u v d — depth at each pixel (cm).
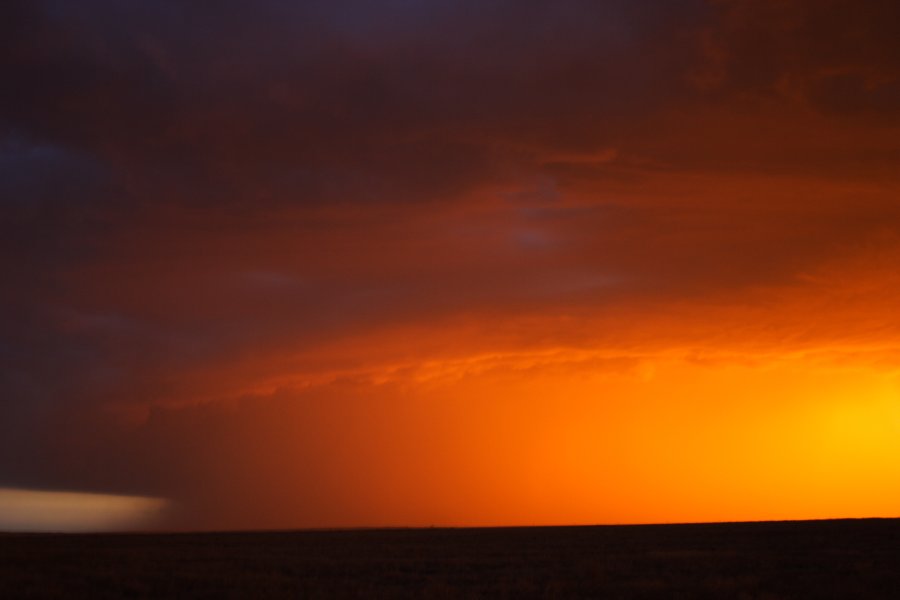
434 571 2659
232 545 3869
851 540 3941
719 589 2159
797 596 2053
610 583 2309
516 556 3244
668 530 5338
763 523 5944
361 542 4266
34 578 2092
